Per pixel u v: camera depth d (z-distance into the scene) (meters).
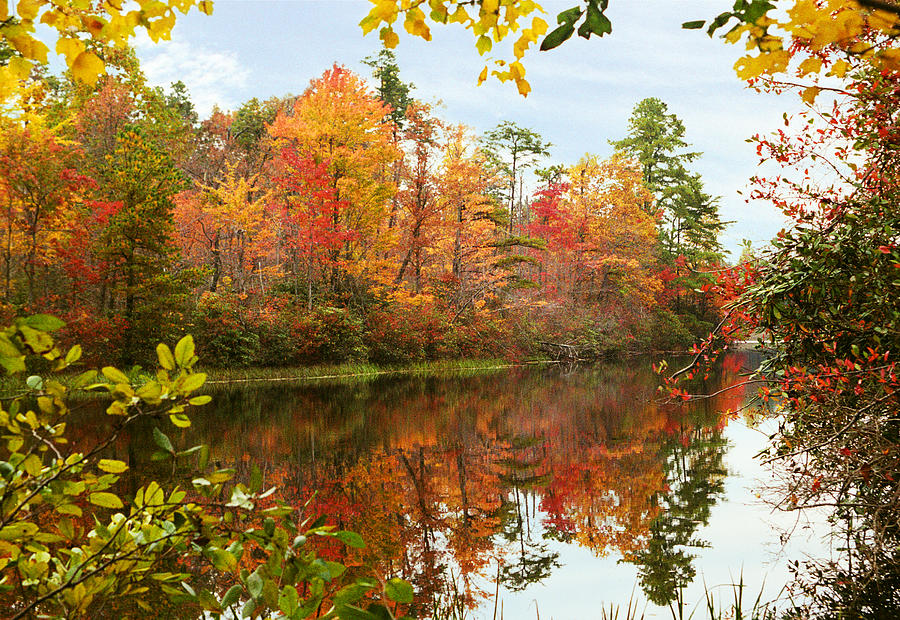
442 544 5.07
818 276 3.65
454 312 28.69
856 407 3.51
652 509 5.94
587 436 10.09
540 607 3.84
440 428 10.95
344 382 19.61
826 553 4.22
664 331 35.88
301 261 25.62
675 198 41.16
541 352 31.20
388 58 35.41
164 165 17.52
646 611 3.68
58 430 1.53
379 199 24.64
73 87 24.97
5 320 11.66
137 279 17.14
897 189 3.57
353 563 4.55
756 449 8.46
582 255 35.53
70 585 1.56
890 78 3.05
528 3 1.38
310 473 7.40
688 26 1.38
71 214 17.50
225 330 20.11
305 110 23.39
